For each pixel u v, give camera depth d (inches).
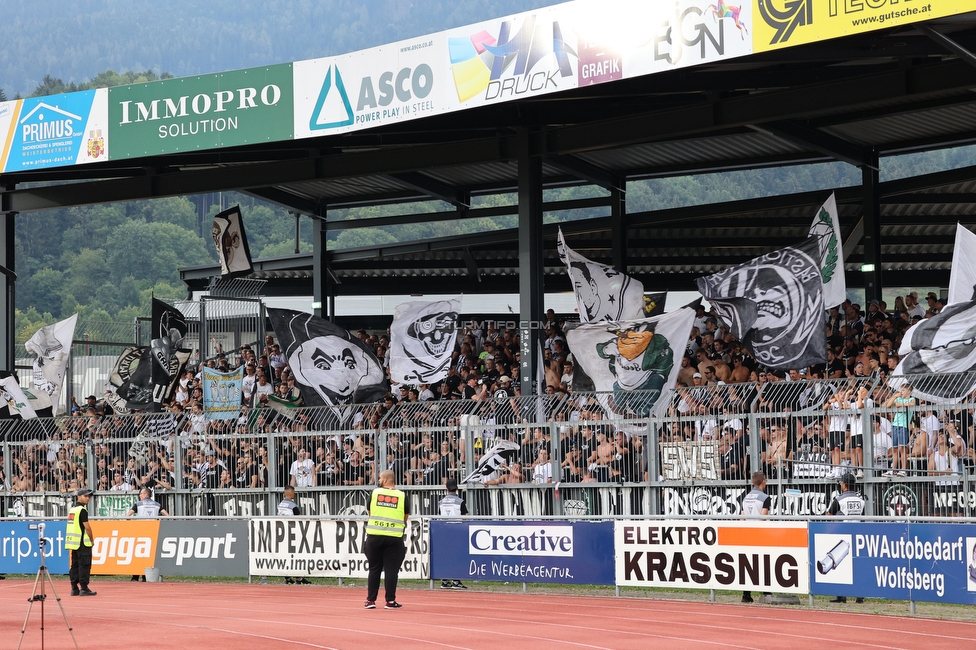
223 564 795.4
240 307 1122.0
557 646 476.7
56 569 845.8
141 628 553.3
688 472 720.3
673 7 757.9
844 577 578.2
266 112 943.0
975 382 636.1
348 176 1054.4
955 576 537.0
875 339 850.1
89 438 948.0
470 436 800.3
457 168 1179.3
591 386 815.1
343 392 926.4
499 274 1529.3
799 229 1302.9
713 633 512.7
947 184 1044.5
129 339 1439.5
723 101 885.2
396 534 631.2
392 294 1533.0
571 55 799.7
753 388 737.6
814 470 674.2
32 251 4500.5
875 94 815.7
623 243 1195.9
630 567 651.5
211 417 932.0
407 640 498.3
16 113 1056.2
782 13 711.1
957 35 727.1
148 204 4682.6
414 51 874.1
